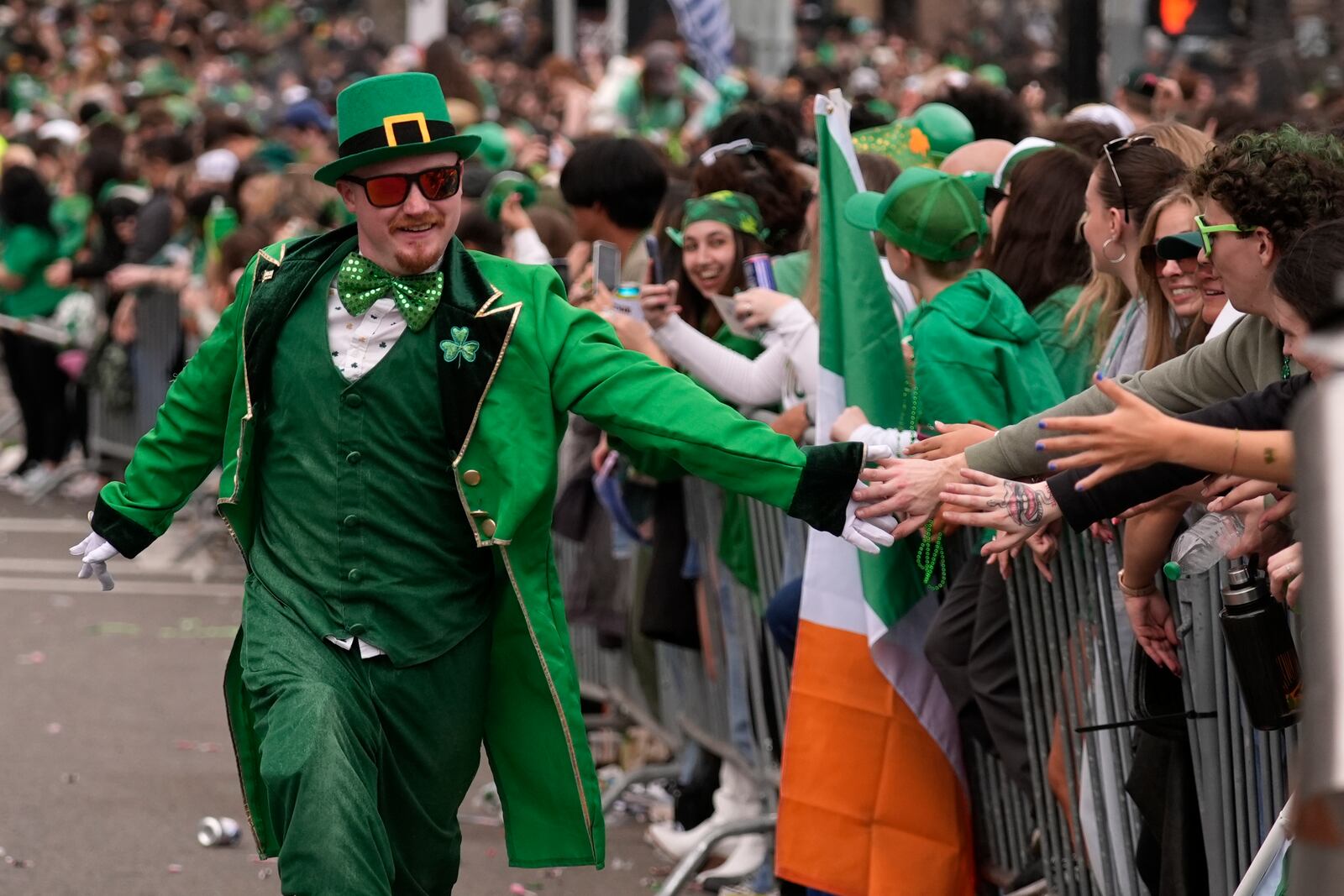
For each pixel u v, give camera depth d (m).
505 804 9.95
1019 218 12.03
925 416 10.88
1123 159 10.59
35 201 31.05
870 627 11.12
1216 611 8.90
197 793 16.16
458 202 9.50
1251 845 8.91
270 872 14.14
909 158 14.86
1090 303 11.45
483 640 9.71
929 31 83.62
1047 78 38.12
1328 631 4.41
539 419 9.48
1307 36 39.12
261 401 9.65
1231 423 7.93
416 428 9.43
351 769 8.87
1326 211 8.06
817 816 11.48
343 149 9.36
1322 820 4.43
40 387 31.69
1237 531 8.56
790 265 13.86
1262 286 8.24
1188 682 9.11
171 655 21.36
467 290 9.48
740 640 13.98
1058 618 10.21
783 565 13.16
